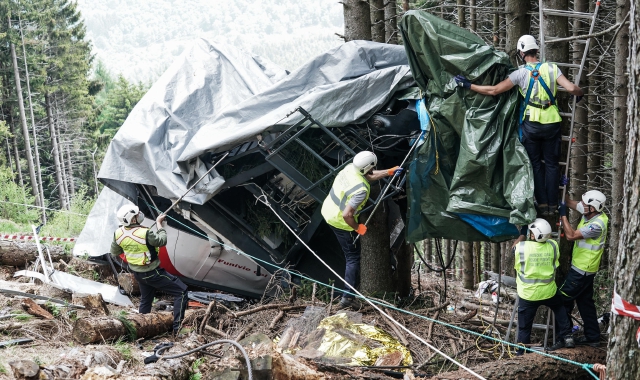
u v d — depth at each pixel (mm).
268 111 10359
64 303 9680
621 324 6523
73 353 6844
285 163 10000
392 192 9664
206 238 12203
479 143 8727
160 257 12164
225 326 9984
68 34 53938
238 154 10477
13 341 7637
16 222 26891
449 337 9648
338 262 12117
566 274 10117
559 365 8320
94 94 59938
